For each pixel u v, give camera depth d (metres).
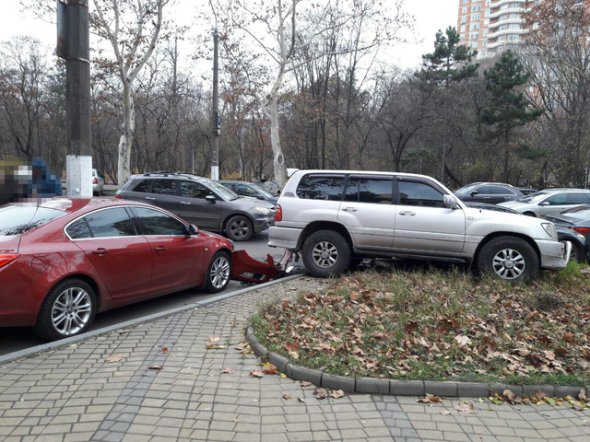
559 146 36.50
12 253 4.78
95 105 28.86
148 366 4.32
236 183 17.47
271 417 3.54
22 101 43.69
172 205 13.50
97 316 6.38
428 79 41.22
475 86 41.75
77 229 5.54
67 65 7.50
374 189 8.27
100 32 20.50
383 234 8.05
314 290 7.20
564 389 3.99
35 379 4.04
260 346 4.66
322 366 4.21
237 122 35.09
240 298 6.74
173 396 3.80
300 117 37.47
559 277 7.84
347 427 3.44
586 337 5.11
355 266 9.01
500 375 4.16
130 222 6.27
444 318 5.44
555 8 29.02
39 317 4.98
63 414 3.50
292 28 24.47
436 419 3.59
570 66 31.16
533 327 5.41
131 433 3.29
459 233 7.81
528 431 3.47
